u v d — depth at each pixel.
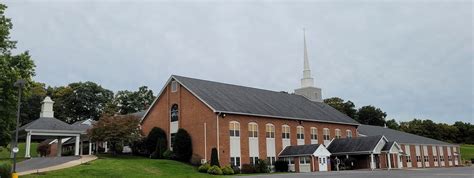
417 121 122.56
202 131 43.22
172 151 44.19
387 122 116.62
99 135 43.03
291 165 47.38
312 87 67.50
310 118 53.66
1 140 30.97
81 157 40.88
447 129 120.38
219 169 38.69
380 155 51.75
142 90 104.06
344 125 60.03
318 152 46.31
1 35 30.02
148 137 46.75
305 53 69.31
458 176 30.62
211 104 42.97
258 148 46.00
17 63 31.00
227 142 42.59
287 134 50.19
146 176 30.89
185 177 32.03
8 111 30.25
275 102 54.12
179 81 46.44
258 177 32.47
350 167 51.44
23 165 34.78
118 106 100.81
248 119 45.62
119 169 32.75
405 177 29.66
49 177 27.00
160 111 48.59
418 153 68.19
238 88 53.12
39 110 94.56
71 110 98.44
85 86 100.81
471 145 120.25
